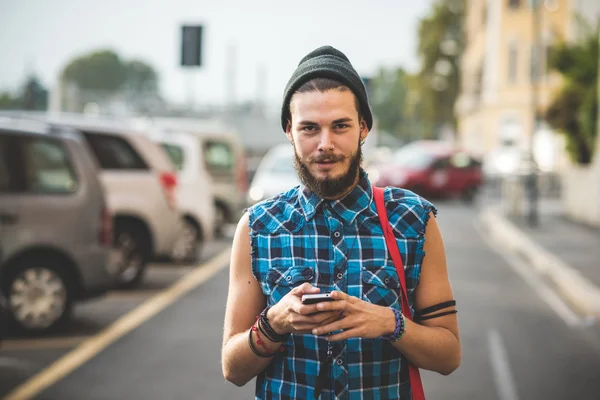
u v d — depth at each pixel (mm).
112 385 5699
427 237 2295
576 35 27078
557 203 27000
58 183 7488
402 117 115688
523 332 7773
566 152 23125
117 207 9695
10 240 7148
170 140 12562
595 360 6703
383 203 2291
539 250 13906
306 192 2279
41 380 5812
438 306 2279
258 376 2336
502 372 6242
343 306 2043
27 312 7285
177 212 10250
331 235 2232
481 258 13711
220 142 15469
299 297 2076
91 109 52844
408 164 28469
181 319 8109
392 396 2217
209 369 6168
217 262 12469
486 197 31203
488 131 45344
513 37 44500
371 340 2201
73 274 7527
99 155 9727
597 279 10562
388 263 2225
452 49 63250
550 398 5547
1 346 6898
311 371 2195
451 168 28109
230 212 15594
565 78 23484
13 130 7328
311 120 2182
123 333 7434
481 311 8836
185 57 17047
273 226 2277
